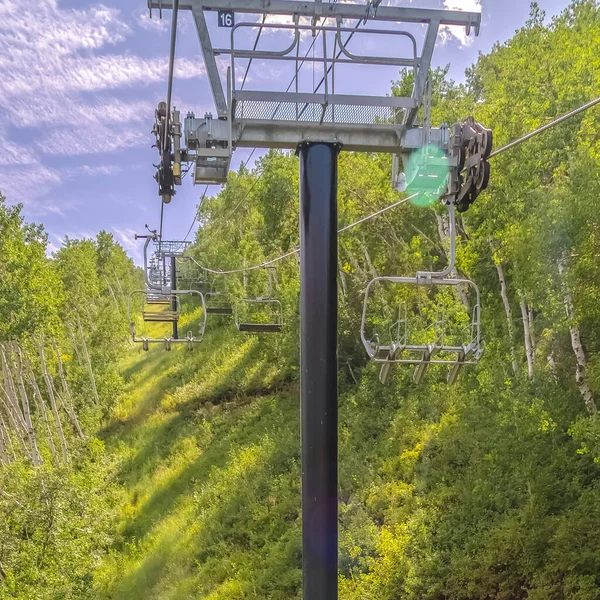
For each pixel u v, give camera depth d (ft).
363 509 49.24
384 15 15.71
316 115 15.44
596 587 32.09
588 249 34.81
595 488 37.19
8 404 92.73
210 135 15.48
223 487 63.93
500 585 35.81
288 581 45.03
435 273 18.19
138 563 59.11
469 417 50.72
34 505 54.54
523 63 47.24
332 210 15.29
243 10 15.16
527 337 49.85
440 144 16.52
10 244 75.41
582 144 36.76
